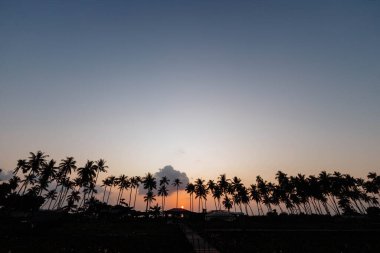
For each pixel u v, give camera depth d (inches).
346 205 3887.8
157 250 1045.2
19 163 3368.6
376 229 1569.9
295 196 3690.9
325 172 3452.3
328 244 1181.1
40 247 1076.5
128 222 2657.5
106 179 4375.0
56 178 3316.9
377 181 3690.9
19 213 2844.5
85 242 1219.2
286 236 1395.2
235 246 1061.1
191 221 2694.4
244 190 4089.6
